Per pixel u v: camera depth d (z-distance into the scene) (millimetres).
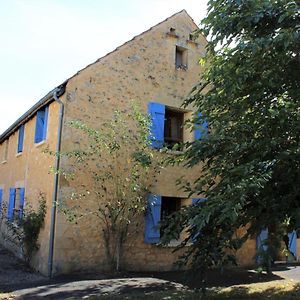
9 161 15750
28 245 10672
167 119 12516
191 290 7965
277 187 6125
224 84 6555
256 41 5863
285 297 7531
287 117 6387
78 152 9547
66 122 9750
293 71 6434
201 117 7520
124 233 10133
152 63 11523
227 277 10000
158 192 10898
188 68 12297
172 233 6418
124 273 9844
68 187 9594
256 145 6199
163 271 10594
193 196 11539
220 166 6719
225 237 6082
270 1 6094
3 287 7977
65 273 9328
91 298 7070
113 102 10555
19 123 14023
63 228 9445
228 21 6539
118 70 10797
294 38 5590
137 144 10633
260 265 6281
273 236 6258
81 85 10109
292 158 5844
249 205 6262
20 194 13031
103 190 10016
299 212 5641
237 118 7066
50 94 10141
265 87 6586
